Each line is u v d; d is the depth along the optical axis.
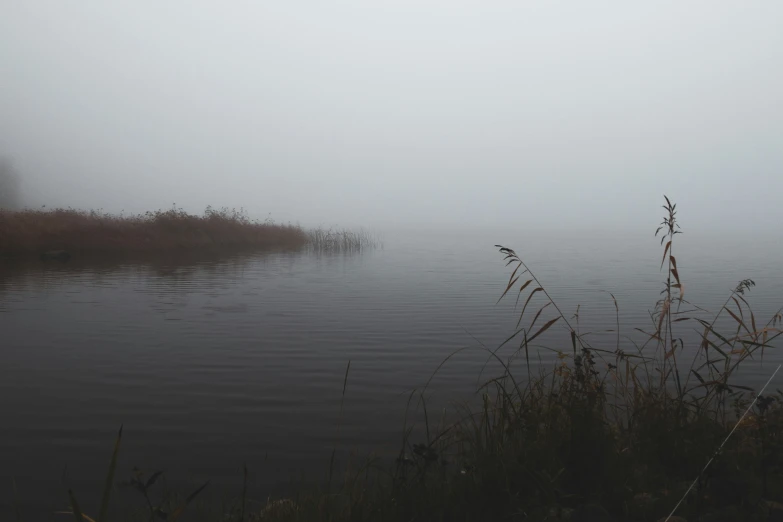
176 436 4.96
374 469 4.18
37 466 4.34
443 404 5.77
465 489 3.14
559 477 3.27
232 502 3.70
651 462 3.59
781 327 9.73
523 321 10.59
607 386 5.42
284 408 5.70
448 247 36.06
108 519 3.49
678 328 9.84
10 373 6.96
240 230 32.03
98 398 6.02
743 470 3.26
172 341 8.77
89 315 10.90
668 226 4.16
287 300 13.05
